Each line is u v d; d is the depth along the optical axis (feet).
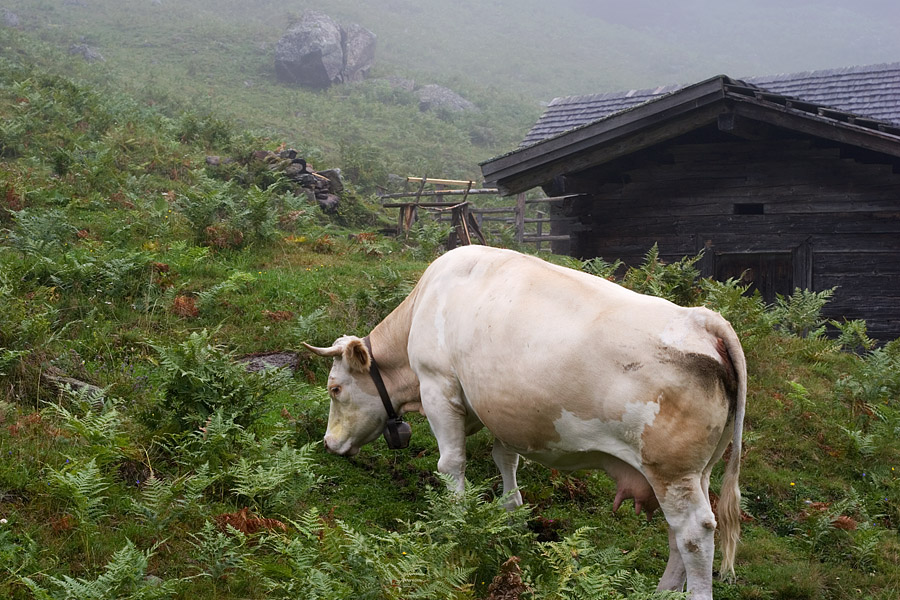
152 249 36.04
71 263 30.40
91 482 15.85
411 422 23.38
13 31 116.57
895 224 38.86
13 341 23.49
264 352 27.20
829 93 51.72
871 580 17.87
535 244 76.64
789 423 24.70
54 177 45.21
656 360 13.94
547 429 15.21
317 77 156.46
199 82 138.00
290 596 13.35
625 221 44.27
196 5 211.82
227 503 17.80
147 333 27.20
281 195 53.98
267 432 20.65
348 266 38.24
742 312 30.66
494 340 15.83
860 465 22.93
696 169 42.63
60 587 13.60
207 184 48.39
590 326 14.62
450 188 93.50
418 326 18.03
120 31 164.55
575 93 216.33
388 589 12.93
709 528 13.71
